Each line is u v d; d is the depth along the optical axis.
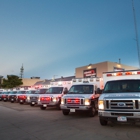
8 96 24.09
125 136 5.95
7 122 8.72
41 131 6.80
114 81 8.34
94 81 13.45
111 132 6.49
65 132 6.59
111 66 28.78
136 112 6.20
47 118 9.81
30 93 19.67
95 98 10.70
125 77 10.70
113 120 6.61
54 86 15.95
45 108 14.40
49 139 5.74
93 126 7.57
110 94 7.32
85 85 11.45
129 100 6.41
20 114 11.54
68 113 11.07
